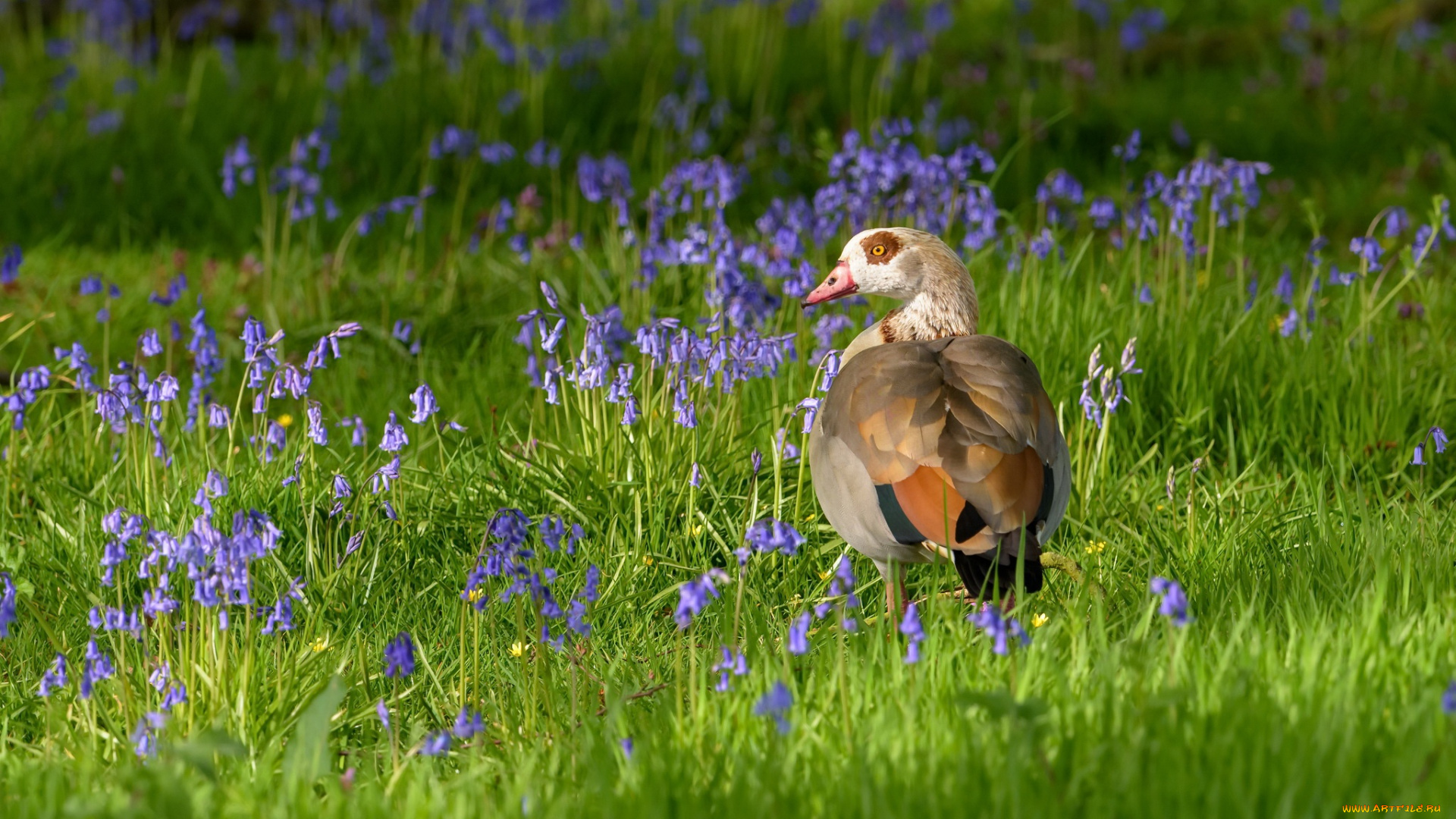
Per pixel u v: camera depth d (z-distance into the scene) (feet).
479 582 25.08
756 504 32.14
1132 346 33.76
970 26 96.12
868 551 28.43
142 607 29.22
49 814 19.97
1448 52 81.87
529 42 80.07
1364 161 70.44
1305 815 18.35
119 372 34.55
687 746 22.17
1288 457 37.27
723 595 29.48
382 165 67.21
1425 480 36.14
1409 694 21.61
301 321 49.55
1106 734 20.68
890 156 42.52
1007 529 25.34
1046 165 69.00
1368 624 23.45
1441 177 66.39
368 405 43.50
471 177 62.90
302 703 25.45
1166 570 29.78
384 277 52.85
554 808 20.20
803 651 22.13
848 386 28.60
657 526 32.76
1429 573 27.37
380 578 31.35
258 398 30.76
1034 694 22.74
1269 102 76.59
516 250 51.37
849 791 19.99
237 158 49.49
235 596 24.44
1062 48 88.58
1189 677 22.34
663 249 41.70
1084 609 26.17
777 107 74.23
